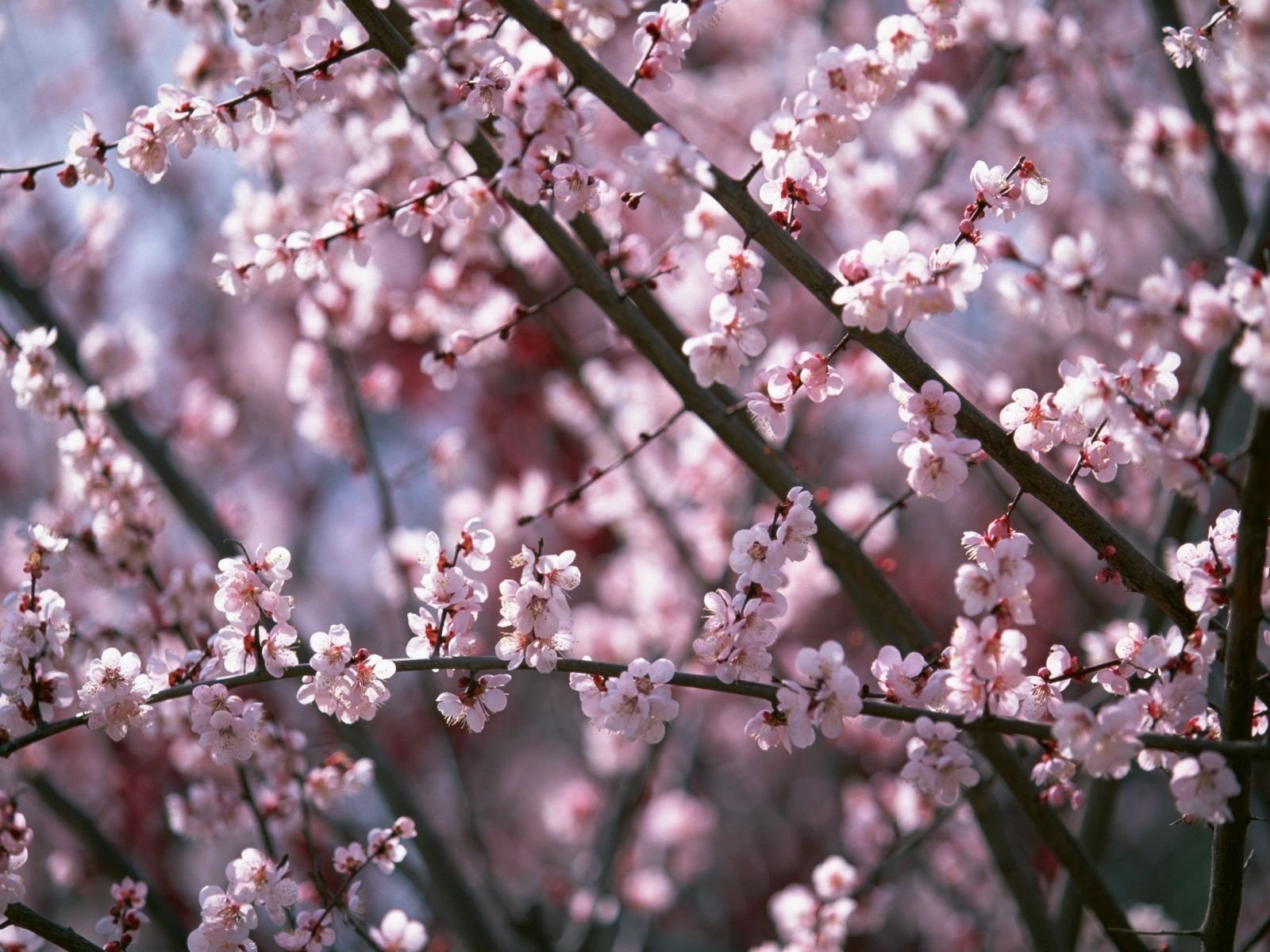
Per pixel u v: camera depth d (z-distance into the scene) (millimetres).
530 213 2662
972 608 1915
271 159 4051
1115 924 2844
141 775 5668
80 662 3098
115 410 4000
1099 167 5789
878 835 4797
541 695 8430
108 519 3129
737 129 6320
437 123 1916
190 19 3168
